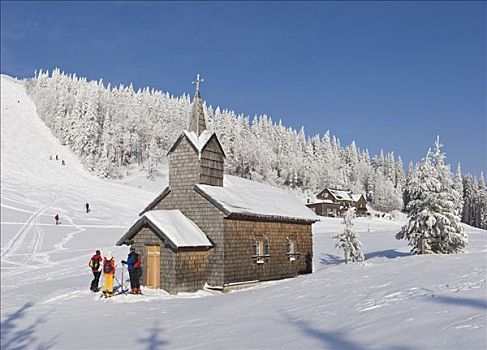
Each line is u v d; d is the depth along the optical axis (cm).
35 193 6794
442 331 752
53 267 3247
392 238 5628
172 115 15075
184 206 2541
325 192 11938
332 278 1817
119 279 2698
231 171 13450
